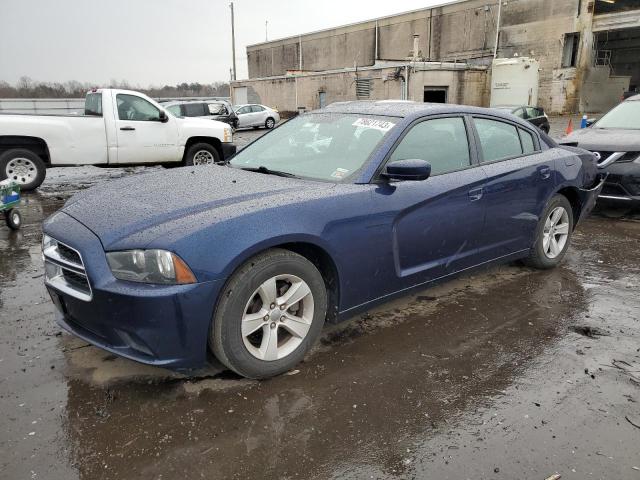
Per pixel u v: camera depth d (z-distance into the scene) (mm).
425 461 2316
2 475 2191
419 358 3197
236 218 2699
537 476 2230
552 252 4797
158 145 10047
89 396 2754
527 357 3229
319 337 3432
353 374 3002
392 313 3840
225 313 2666
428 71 29625
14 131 8695
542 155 4570
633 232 6312
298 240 2842
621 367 3125
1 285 4434
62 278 2910
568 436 2490
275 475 2219
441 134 3799
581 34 32219
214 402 2709
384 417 2617
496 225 4078
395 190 3350
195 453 2338
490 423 2584
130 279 2553
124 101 9656
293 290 2930
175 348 2590
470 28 39469
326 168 3488
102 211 2984
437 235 3625
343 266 3109
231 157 4215
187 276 2520
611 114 7930
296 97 38312
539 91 34469
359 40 50250
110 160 9633
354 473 2240
